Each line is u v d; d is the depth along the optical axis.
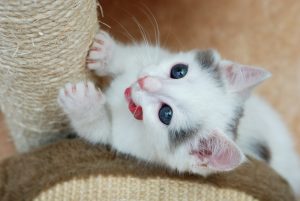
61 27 0.38
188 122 0.41
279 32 0.59
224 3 0.59
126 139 0.43
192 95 0.41
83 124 0.44
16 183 0.43
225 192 0.42
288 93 0.58
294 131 0.57
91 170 0.42
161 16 0.57
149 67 0.42
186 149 0.41
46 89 0.42
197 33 0.57
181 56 0.43
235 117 0.42
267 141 0.48
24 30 0.37
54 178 0.42
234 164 0.38
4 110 0.46
